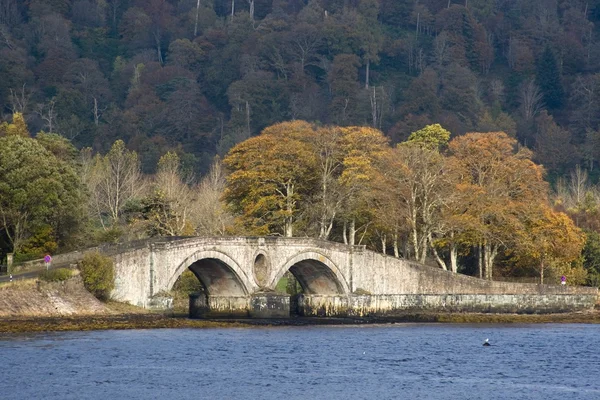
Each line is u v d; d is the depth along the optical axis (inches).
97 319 6451.8
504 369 5620.1
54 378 4960.6
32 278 6373.0
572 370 5610.2
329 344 6427.2
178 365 5398.6
